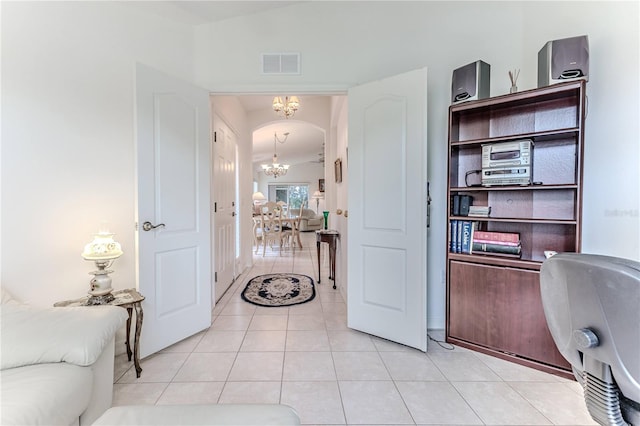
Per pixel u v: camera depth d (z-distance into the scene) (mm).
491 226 2309
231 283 3928
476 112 2348
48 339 1219
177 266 2291
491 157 2107
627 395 720
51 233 1868
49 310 1405
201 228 2494
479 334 2148
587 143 1944
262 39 2561
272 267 5012
